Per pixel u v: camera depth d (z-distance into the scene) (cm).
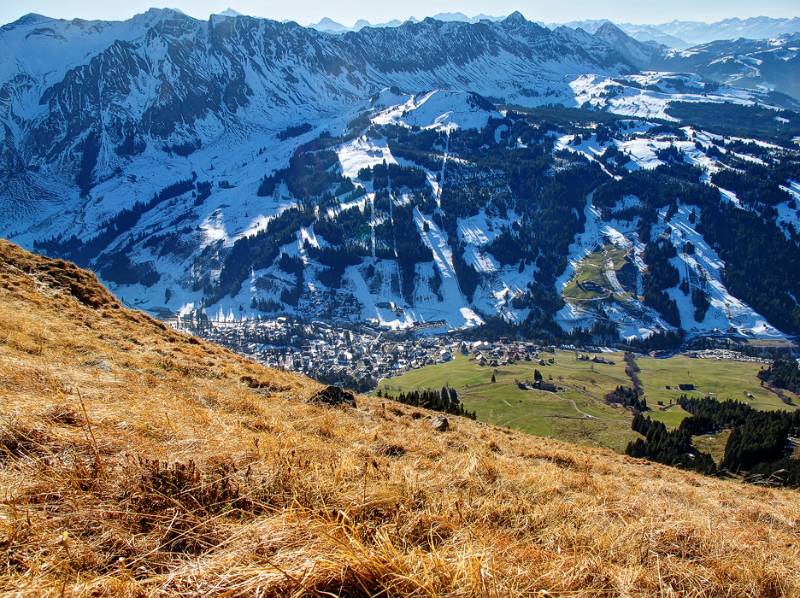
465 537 371
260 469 455
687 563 436
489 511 511
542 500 646
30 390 646
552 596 302
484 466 768
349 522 336
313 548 284
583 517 558
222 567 268
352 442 868
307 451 588
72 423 504
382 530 361
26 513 309
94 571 277
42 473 370
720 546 509
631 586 346
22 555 275
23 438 428
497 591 277
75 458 411
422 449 916
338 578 262
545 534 483
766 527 810
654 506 697
